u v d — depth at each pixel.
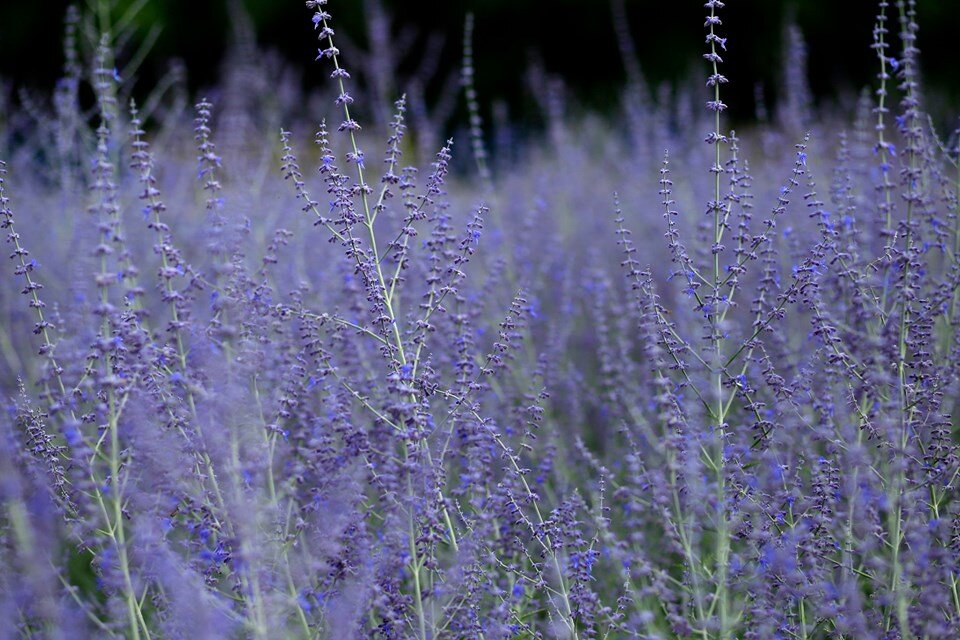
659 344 5.05
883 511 5.20
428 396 4.84
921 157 5.86
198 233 7.87
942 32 21.61
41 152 10.90
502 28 24.86
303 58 23.81
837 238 5.39
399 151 4.91
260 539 4.34
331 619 4.34
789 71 10.48
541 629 4.99
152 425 4.37
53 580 4.30
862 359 4.92
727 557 4.64
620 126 14.55
